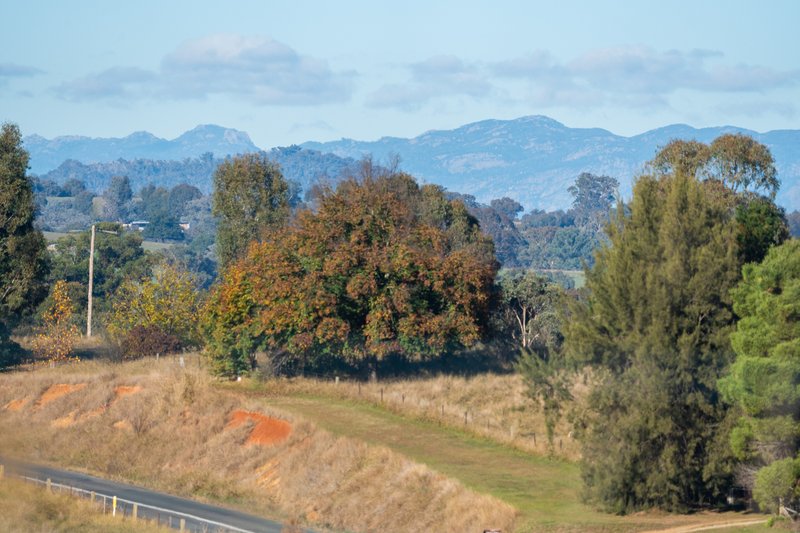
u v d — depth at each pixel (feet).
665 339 246.27
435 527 244.42
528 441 302.04
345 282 384.68
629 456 239.30
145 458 341.00
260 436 333.21
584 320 262.67
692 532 210.18
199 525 260.42
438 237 415.03
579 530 220.02
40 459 348.18
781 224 266.77
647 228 264.72
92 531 251.19
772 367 212.84
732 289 239.30
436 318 383.86
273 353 396.98
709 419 242.99
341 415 337.52
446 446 301.02
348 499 274.77
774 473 209.15
